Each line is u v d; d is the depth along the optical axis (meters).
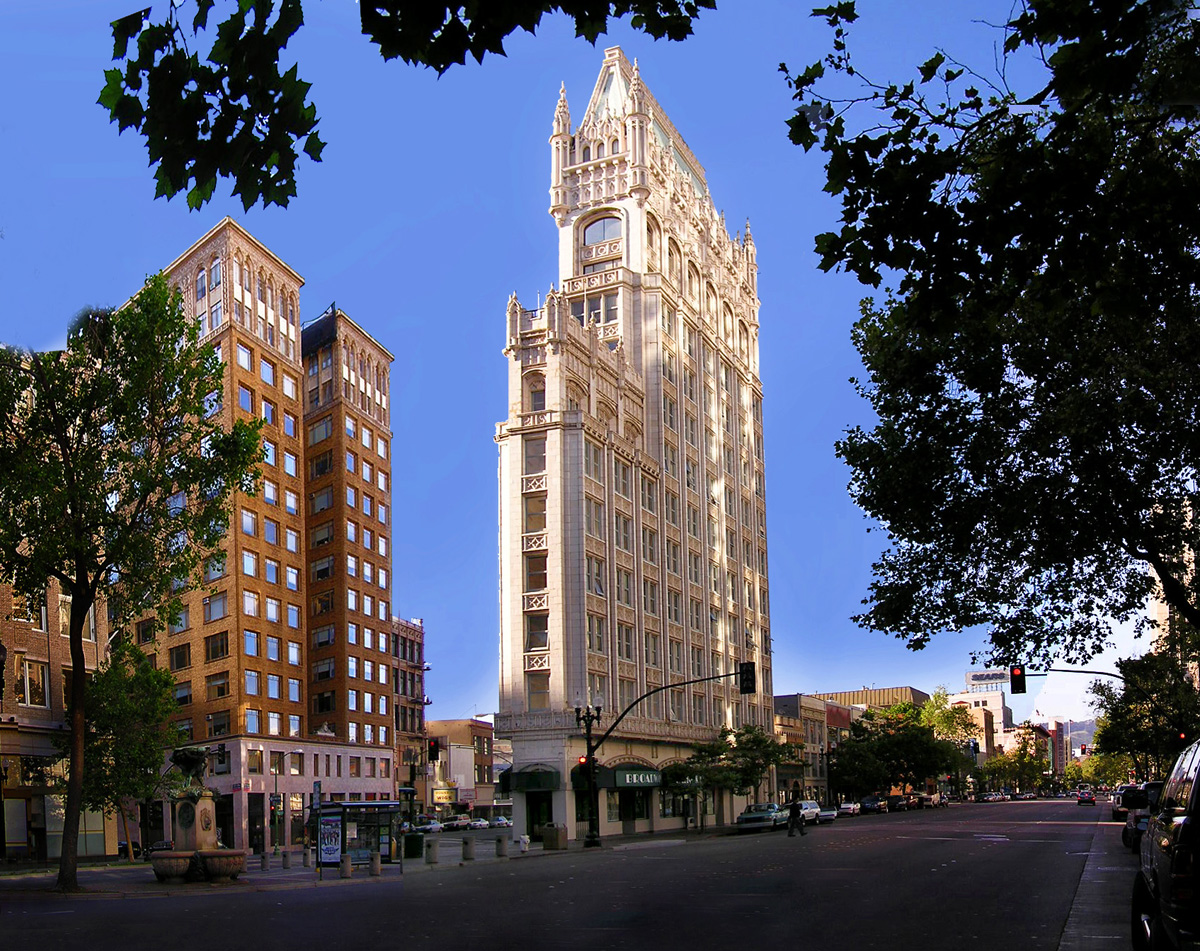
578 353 64.06
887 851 37.22
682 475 76.62
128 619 34.88
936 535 24.09
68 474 32.12
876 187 9.39
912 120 9.45
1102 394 20.95
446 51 6.49
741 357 93.88
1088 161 9.47
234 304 73.50
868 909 19.50
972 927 16.84
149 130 6.65
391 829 39.12
